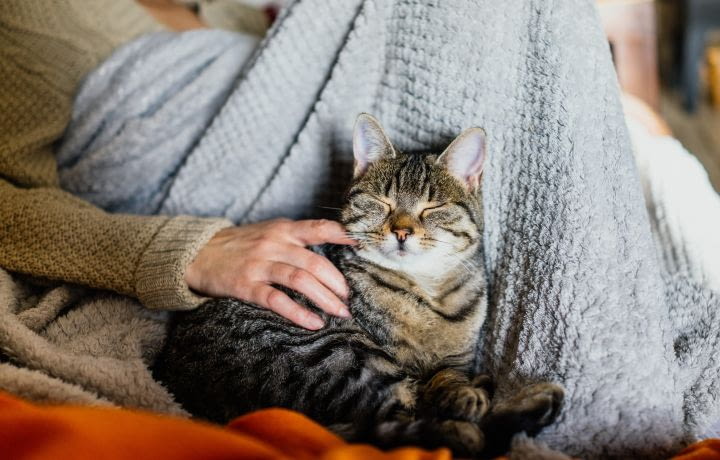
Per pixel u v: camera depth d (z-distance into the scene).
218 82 1.36
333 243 1.19
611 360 0.85
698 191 1.26
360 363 1.04
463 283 1.17
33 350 0.94
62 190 1.32
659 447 0.80
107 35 1.50
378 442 0.83
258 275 1.08
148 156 1.35
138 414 0.67
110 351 1.04
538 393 0.83
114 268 1.12
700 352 0.97
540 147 0.98
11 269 1.16
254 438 0.69
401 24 1.17
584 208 0.91
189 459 0.57
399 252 1.17
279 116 1.27
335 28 1.20
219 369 1.06
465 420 0.88
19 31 1.35
